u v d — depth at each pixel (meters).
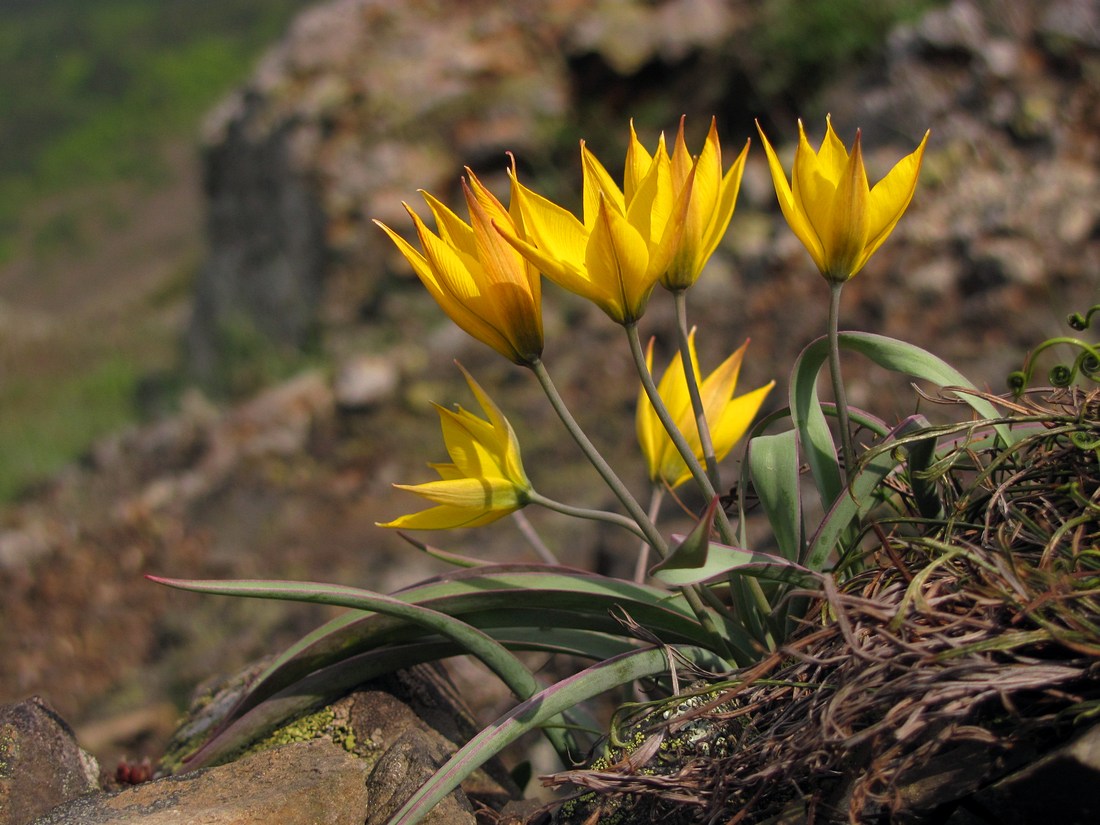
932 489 0.45
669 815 0.43
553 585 0.47
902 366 0.45
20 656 1.42
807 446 0.46
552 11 1.78
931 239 1.33
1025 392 0.47
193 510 1.54
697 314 1.44
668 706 0.44
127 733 1.19
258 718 0.49
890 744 0.40
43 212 5.64
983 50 1.42
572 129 1.74
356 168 1.71
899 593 0.42
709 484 0.45
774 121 1.67
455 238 0.44
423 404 1.55
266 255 1.89
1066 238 1.28
